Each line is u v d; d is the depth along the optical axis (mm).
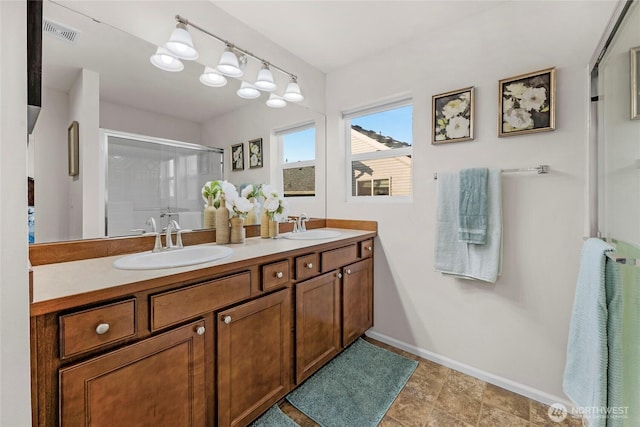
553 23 1443
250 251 1409
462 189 1657
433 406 1470
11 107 447
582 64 1372
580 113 1381
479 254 1627
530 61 1509
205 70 1647
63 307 746
